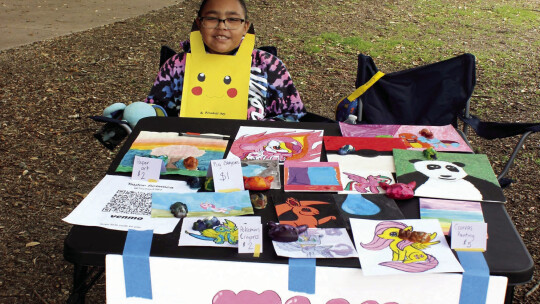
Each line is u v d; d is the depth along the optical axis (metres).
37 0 8.90
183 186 1.89
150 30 7.34
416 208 1.77
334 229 1.65
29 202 3.54
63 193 3.66
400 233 1.61
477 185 1.88
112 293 1.57
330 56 6.42
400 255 1.53
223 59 2.76
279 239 1.58
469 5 8.88
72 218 1.67
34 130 4.55
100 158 4.14
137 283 1.56
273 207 1.78
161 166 1.97
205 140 2.23
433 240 1.59
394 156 2.08
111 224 1.66
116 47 6.62
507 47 6.81
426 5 8.82
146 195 1.83
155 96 2.86
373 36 7.23
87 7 8.52
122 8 8.50
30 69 5.88
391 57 6.41
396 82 3.02
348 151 2.12
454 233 1.55
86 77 5.69
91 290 2.74
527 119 4.78
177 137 2.25
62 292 2.77
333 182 1.90
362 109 3.05
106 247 1.56
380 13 8.34
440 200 1.80
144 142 2.20
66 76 5.71
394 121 3.07
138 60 6.21
